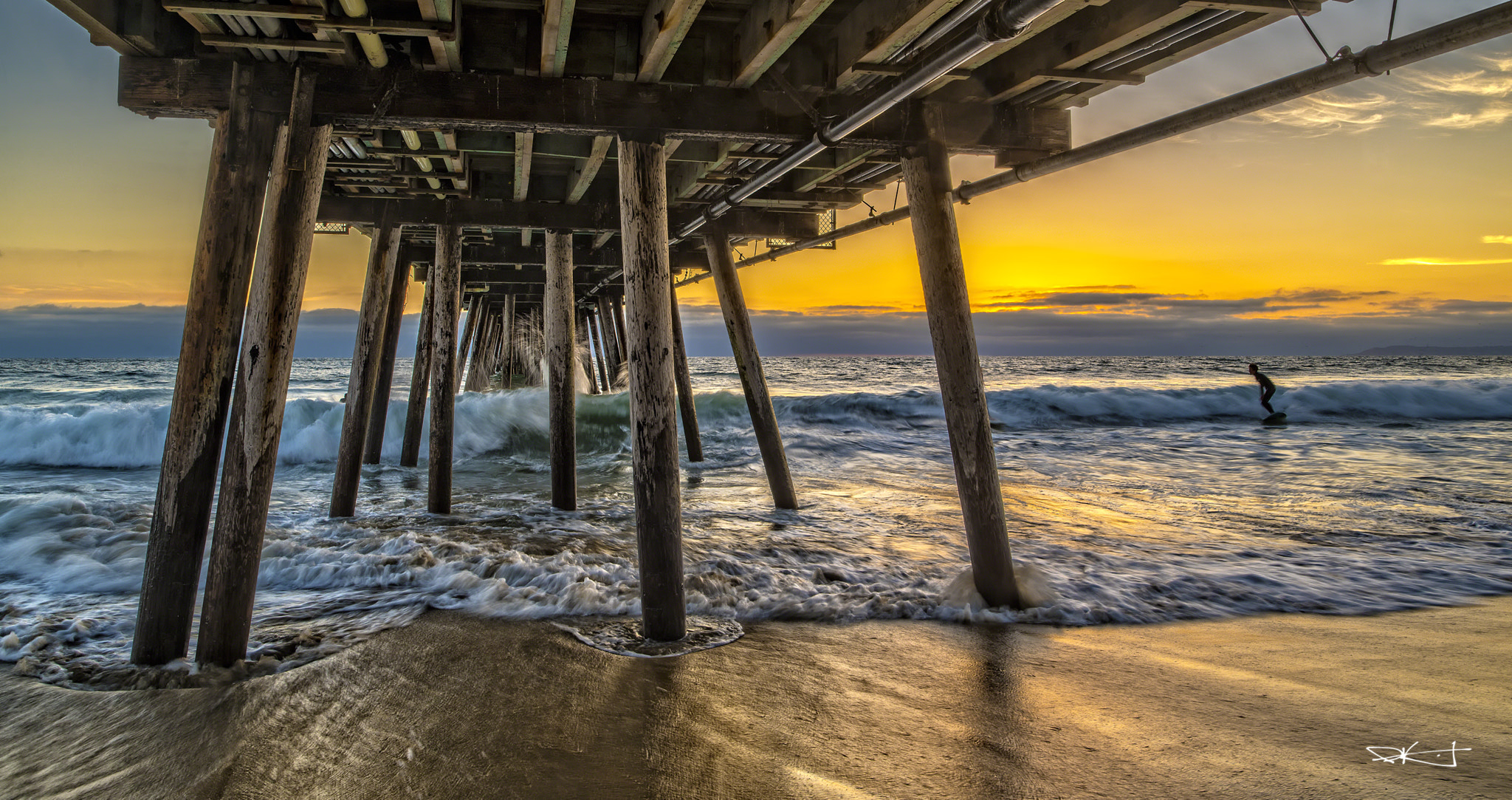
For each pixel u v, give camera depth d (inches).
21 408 582.6
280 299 136.3
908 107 169.9
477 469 442.0
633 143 157.4
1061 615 176.1
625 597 186.7
